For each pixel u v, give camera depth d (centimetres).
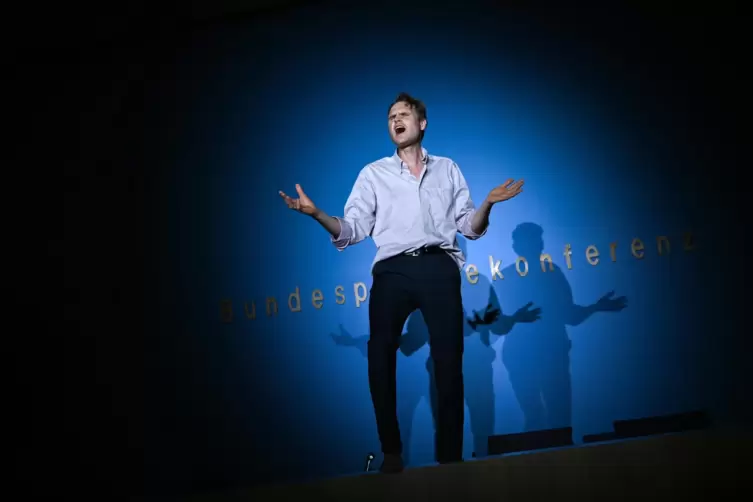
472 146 399
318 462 378
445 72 407
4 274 420
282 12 423
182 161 418
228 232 407
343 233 249
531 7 411
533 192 394
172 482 387
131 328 406
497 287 388
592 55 405
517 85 404
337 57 415
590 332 382
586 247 389
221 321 399
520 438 319
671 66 402
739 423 368
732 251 385
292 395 387
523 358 381
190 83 425
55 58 438
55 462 397
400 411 378
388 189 262
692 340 380
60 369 407
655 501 138
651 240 389
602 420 375
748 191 389
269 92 417
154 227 414
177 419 394
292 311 395
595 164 396
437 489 150
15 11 423
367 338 389
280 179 407
